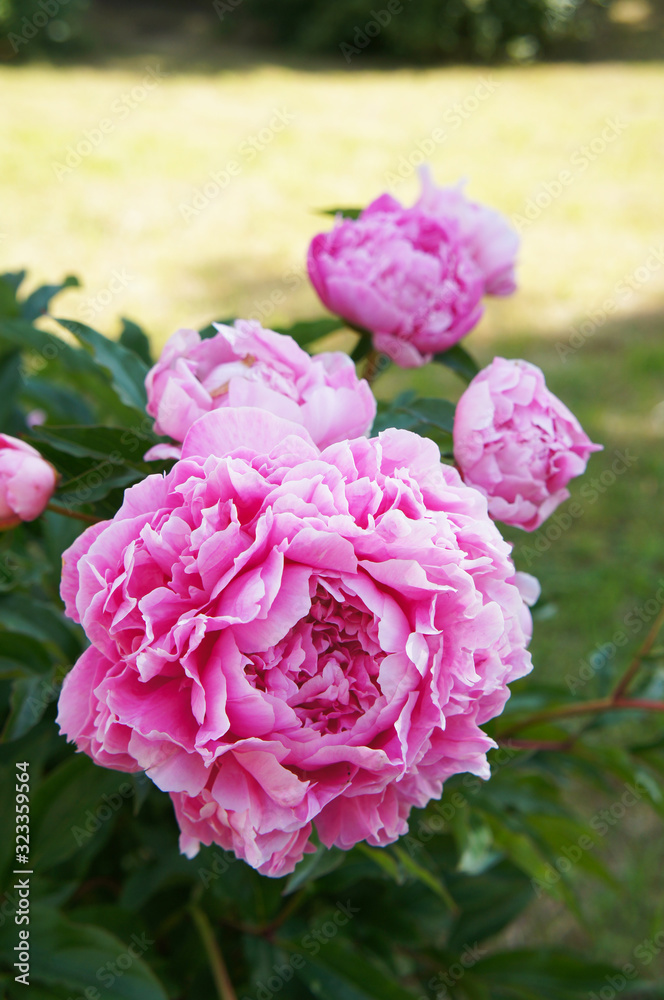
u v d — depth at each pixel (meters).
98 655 0.50
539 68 5.33
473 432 0.55
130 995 0.62
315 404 0.51
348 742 0.49
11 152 3.32
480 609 0.49
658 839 1.27
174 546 0.48
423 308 0.64
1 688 0.70
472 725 0.50
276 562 0.48
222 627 0.48
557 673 1.40
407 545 0.49
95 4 6.12
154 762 0.48
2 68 4.59
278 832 0.49
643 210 3.22
